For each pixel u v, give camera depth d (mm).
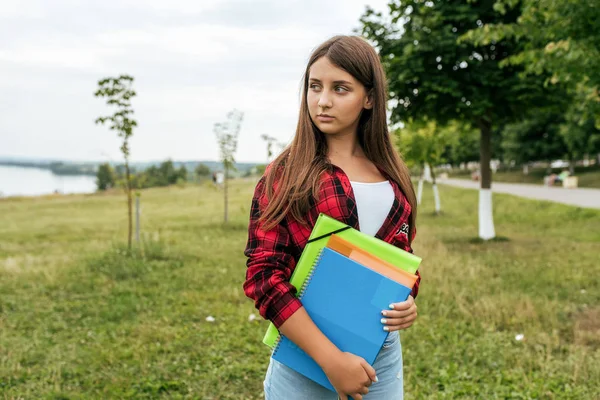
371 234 1400
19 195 33531
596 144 33969
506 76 8859
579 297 5500
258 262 1296
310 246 1296
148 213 18906
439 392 3178
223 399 3180
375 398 1455
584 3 4949
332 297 1267
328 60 1363
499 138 49000
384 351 1452
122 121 8547
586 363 3527
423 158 17516
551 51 5312
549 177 34312
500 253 8469
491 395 3148
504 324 4547
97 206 23234
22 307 5238
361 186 1399
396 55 8844
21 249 9914
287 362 1300
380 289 1257
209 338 4207
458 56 8531
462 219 15570
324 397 1384
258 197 1386
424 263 7125
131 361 3703
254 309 5078
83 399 3127
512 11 8547
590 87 5633
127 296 5625
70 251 9211
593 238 10383
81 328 4598
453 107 9031
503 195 23734
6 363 3721
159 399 3164
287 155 1437
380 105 1462
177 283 6281
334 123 1377
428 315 4711
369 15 9000
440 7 8609
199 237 11016
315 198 1318
